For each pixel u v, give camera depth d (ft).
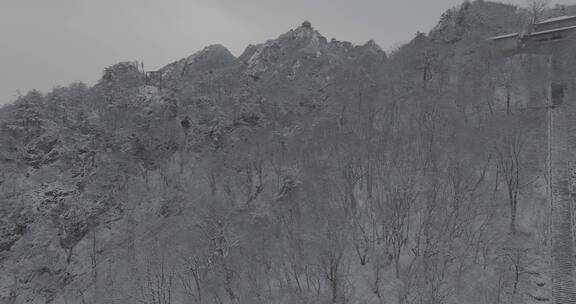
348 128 304.50
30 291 273.95
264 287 230.07
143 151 347.36
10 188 312.29
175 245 256.93
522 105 286.05
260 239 243.81
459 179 223.92
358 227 241.76
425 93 311.06
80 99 401.29
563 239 201.16
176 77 485.15
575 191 219.20
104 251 286.87
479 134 254.47
